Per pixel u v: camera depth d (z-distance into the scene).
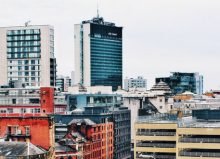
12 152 100.12
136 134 185.88
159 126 182.75
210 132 160.88
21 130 109.88
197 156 160.12
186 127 162.62
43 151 104.06
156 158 182.00
